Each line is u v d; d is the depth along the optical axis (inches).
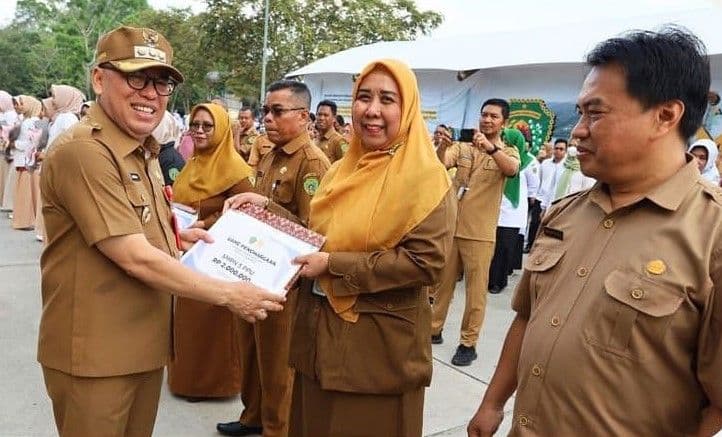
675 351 47.6
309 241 80.9
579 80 346.3
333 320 79.0
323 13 888.9
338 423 80.5
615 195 53.6
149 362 74.7
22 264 247.3
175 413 133.4
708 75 50.6
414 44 499.5
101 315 70.8
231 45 890.1
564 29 409.1
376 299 77.9
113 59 69.8
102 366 70.7
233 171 128.3
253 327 118.9
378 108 78.5
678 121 50.0
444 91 419.2
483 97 397.1
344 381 78.3
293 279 77.3
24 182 306.8
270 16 867.4
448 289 177.3
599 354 49.3
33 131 300.0
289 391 114.6
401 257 75.5
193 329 134.4
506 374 65.7
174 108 1369.3
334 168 90.5
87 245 70.4
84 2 1924.2
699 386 49.5
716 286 46.2
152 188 77.0
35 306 196.7
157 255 70.7
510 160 164.4
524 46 388.5
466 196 166.4
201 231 84.0
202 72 992.9
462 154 170.1
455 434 128.9
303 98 116.3
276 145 119.3
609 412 48.9
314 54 861.8
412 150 78.2
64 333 71.3
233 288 73.7
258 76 874.8
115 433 73.0
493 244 167.9
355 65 485.4
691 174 51.0
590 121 51.6
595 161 51.8
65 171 67.9
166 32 1044.5
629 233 51.1
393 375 78.9
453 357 167.6
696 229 48.4
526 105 371.6
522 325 65.1
